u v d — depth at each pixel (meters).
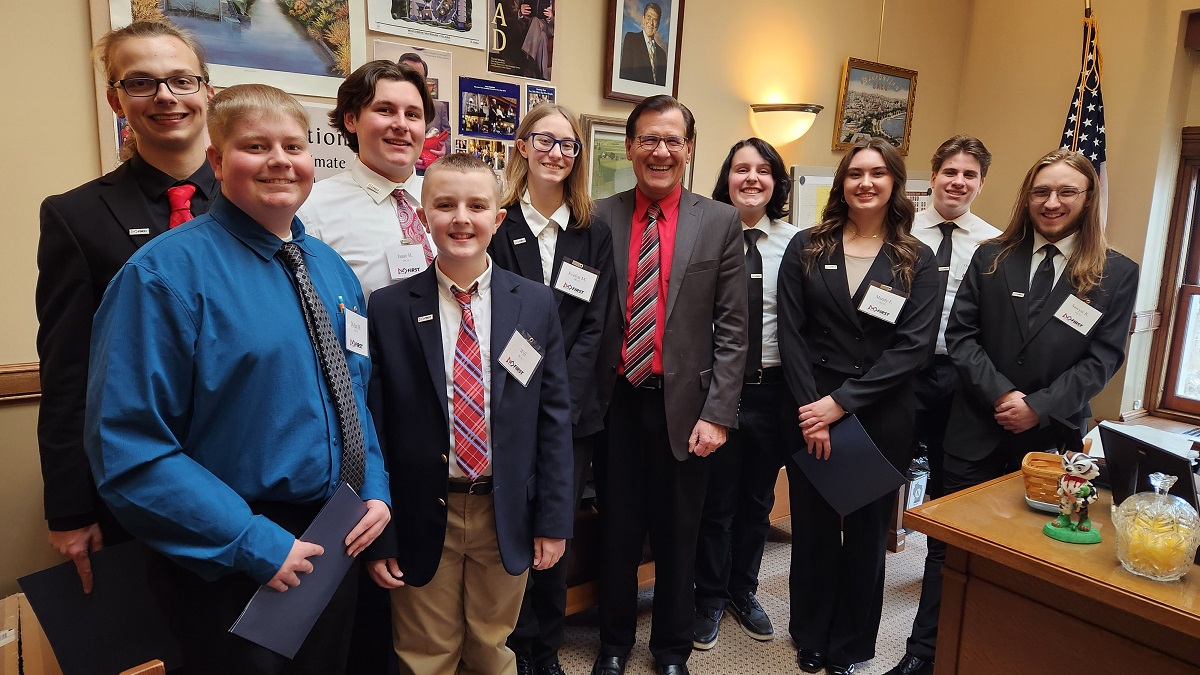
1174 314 4.52
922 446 3.47
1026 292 2.18
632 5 3.47
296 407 1.28
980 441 2.21
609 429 2.15
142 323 1.15
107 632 1.42
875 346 2.16
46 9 2.16
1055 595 1.46
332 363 1.37
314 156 2.68
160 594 1.37
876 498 2.07
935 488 2.85
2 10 2.09
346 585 1.46
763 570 3.14
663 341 2.06
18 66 2.14
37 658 1.50
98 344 1.18
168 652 1.46
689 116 2.10
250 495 1.26
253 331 1.23
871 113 4.64
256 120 1.24
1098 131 4.31
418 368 1.64
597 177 3.52
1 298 2.18
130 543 1.45
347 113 1.93
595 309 2.03
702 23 3.80
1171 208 4.42
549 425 1.77
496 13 3.07
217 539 1.17
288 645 1.26
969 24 5.14
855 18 4.48
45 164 2.21
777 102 4.21
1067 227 2.13
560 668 2.22
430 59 2.92
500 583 1.80
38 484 2.28
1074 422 2.11
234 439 1.24
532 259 2.01
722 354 2.13
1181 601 1.23
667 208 2.14
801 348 2.24
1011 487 1.83
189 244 1.22
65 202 1.48
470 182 1.61
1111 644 1.38
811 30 4.28
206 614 1.27
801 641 2.36
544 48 3.24
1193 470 1.55
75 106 2.25
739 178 2.51
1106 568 1.36
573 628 2.63
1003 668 1.57
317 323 1.35
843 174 2.22
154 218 1.55
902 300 2.10
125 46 1.50
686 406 2.08
